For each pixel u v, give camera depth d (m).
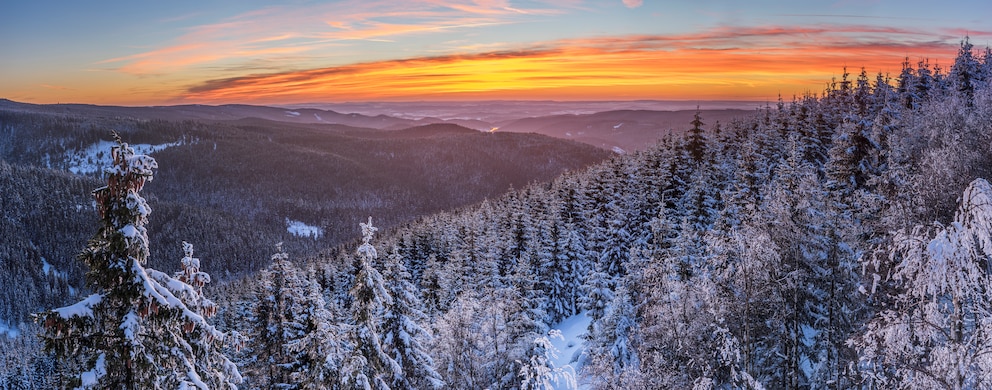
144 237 10.87
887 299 18.14
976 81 76.69
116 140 10.71
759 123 81.06
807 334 28.06
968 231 9.91
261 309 28.83
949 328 11.72
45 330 10.30
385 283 23.61
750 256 20.58
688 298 24.33
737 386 20.95
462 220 82.69
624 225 52.69
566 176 86.50
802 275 23.45
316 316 25.69
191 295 11.85
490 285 52.00
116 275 10.66
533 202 77.38
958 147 31.58
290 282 28.61
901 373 11.90
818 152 63.38
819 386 23.84
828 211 24.91
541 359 16.36
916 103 74.50
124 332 10.59
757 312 23.30
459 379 29.02
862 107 77.00
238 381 13.77
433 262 59.91
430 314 48.81
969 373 10.86
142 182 10.91
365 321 19.17
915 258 10.71
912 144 46.12
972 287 10.49
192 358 11.82
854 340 12.92
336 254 120.19
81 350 10.73
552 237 57.16
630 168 65.81
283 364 26.86
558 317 54.78
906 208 23.64
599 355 28.31
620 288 31.84
